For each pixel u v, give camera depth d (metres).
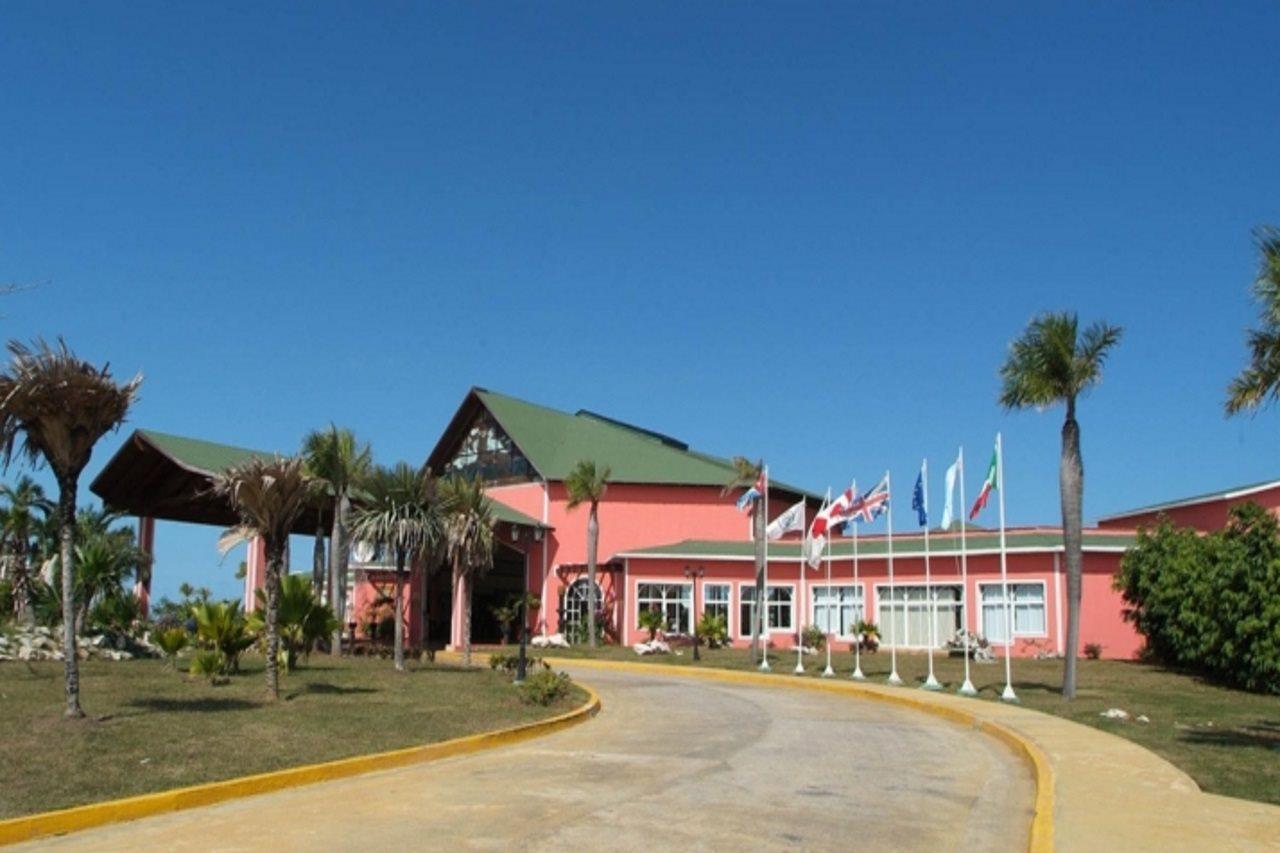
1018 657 36.38
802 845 9.27
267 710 16.84
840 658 37.59
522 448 50.97
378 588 47.03
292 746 13.50
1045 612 36.88
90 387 14.40
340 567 33.84
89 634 29.28
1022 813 11.08
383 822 9.93
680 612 45.56
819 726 18.77
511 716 17.88
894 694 24.34
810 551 33.28
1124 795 11.40
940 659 36.34
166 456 35.25
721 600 45.41
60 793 10.29
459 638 41.91
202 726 14.63
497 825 9.80
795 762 14.16
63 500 14.84
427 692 21.03
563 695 20.94
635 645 42.16
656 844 9.13
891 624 41.09
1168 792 11.59
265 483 18.77
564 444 53.62
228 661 23.81
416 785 12.02
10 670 23.09
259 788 11.43
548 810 10.53
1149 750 15.02
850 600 42.84
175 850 8.81
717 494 51.59
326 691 20.47
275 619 18.98
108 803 9.98
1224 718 19.66
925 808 11.16
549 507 50.59
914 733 18.03
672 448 58.16
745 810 10.70
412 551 28.47
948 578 39.66
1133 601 32.94
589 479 45.69
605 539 50.16
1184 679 28.33
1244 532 28.67
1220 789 11.96
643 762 13.94
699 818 10.25
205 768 11.80
